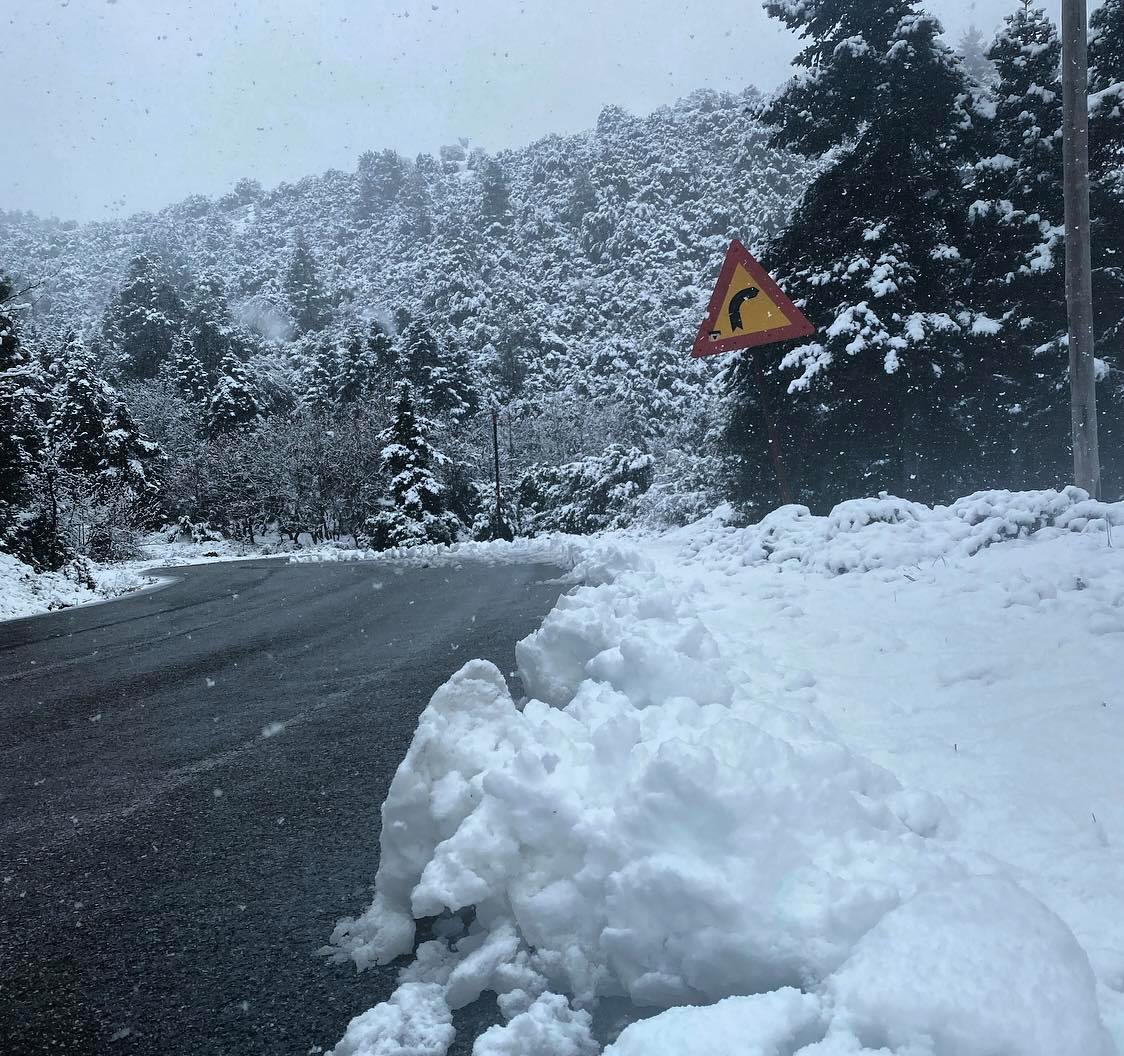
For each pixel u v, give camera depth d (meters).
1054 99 19.34
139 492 66.00
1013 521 7.34
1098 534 6.77
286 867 2.95
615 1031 1.85
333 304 151.38
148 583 25.80
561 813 2.19
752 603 6.53
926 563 7.01
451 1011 2.01
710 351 7.90
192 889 2.83
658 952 1.92
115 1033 2.04
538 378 88.50
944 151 19.36
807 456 18.94
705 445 22.83
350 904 2.63
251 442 69.12
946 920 1.61
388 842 2.44
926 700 3.82
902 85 18.53
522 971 2.04
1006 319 18.66
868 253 18.16
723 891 1.86
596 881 2.07
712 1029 1.52
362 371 76.38
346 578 19.66
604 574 10.08
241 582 21.84
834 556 7.52
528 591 11.98
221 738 4.89
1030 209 19.12
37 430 30.05
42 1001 2.20
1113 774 2.79
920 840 2.14
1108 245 18.41
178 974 2.29
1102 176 18.70
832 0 18.98
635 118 196.62
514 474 61.06
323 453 64.19
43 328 111.50
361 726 4.89
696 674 3.50
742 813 1.99
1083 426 8.24
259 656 8.05
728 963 1.82
